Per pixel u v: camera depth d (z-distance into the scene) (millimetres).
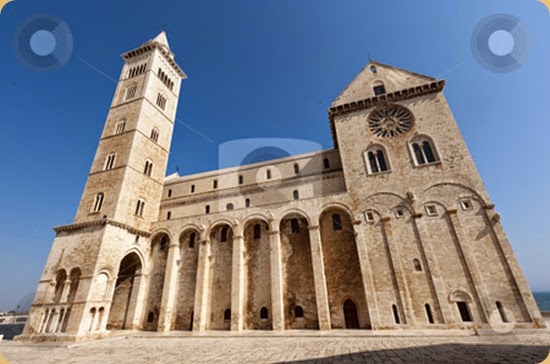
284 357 16391
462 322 23812
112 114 45000
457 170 29453
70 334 26625
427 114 33594
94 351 21188
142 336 29047
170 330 32625
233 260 32719
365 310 28203
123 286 36594
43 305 29828
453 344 17797
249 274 33188
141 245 36969
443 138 31594
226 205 40812
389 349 17234
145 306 35188
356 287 29391
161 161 45219
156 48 49844
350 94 39312
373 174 32625
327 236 32562
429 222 28281
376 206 30797
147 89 45156
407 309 25547
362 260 28688
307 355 16703
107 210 35031
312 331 26922
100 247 31125
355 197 32000
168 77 52188
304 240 33062
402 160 32250
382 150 34000
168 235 37656
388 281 27203
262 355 17359
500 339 18719
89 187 38125
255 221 34688
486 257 25328
